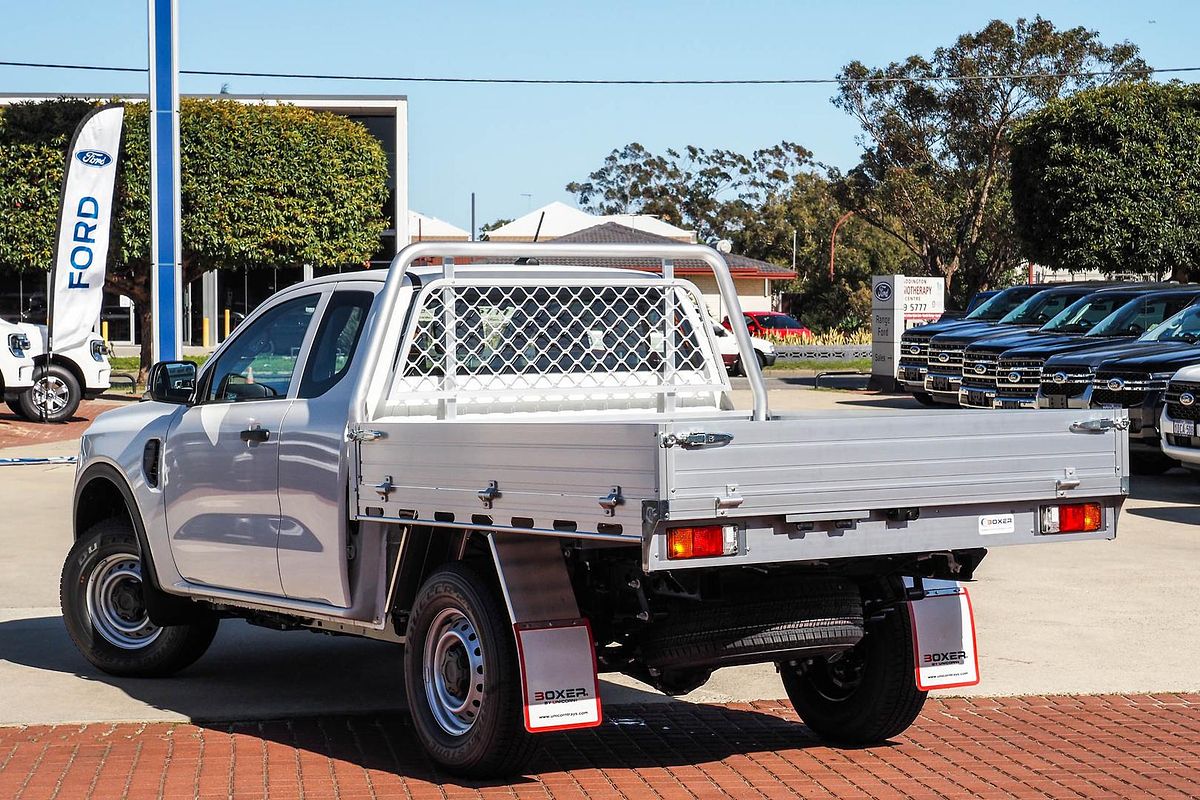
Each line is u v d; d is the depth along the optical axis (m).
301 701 7.39
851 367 42.00
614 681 7.96
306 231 31.22
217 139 30.12
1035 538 5.88
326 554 6.55
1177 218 35.16
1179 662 8.28
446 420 6.75
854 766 6.27
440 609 6.02
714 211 90.31
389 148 45.75
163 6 18.06
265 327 7.28
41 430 21.97
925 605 6.41
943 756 6.44
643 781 6.00
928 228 62.91
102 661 7.93
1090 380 17.00
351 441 6.39
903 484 5.49
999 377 19.72
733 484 5.11
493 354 6.95
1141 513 14.03
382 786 5.89
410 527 6.16
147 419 7.80
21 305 44.81
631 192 91.44
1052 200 36.09
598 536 5.17
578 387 7.13
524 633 5.65
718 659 5.85
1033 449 5.82
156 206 18.25
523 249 6.59
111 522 7.98
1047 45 58.84
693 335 7.49
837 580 6.05
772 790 5.88
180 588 7.50
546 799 5.72
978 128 60.41
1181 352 16.14
